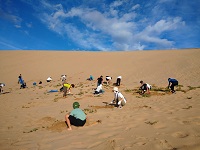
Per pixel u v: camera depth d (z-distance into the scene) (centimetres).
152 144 369
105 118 682
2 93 2038
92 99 1262
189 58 2758
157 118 599
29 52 4609
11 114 951
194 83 1666
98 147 399
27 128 657
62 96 1514
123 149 366
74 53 4288
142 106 889
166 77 2117
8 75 3075
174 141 370
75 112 597
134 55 3703
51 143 457
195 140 359
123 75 2547
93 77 2619
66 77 2762
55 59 3825
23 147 447
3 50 5062
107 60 3478
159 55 3400
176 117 583
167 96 1162
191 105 783
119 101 891
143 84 1334
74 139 472
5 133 608
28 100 1466
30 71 3206
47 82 2617
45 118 782
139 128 507
